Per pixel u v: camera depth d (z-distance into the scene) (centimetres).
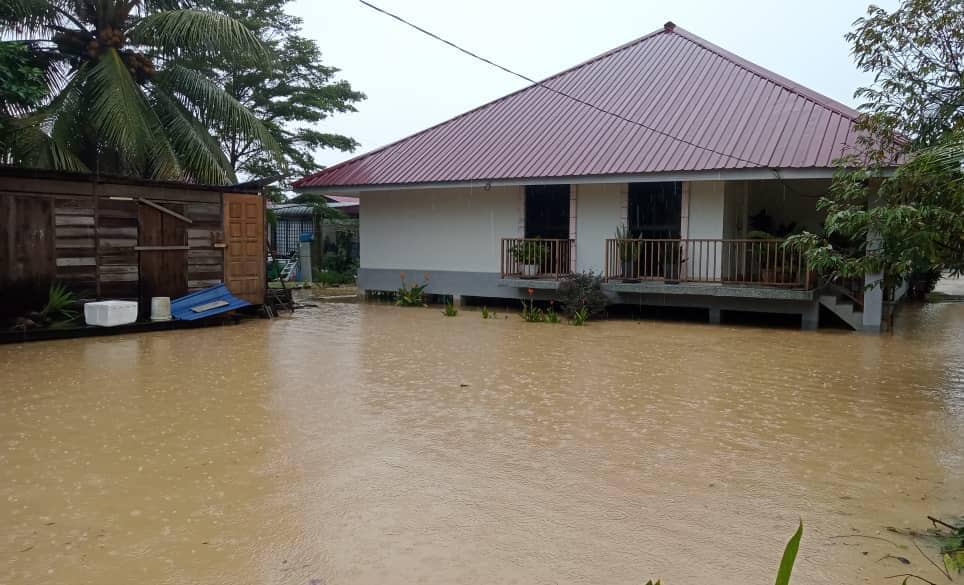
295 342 1074
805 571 345
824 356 970
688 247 1365
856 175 709
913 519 409
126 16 1471
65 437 565
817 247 711
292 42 2073
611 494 446
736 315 1430
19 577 337
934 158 509
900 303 1734
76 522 402
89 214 1157
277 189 2238
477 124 1772
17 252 1074
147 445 545
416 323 1320
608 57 1873
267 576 341
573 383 786
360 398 704
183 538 381
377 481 468
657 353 988
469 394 726
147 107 1427
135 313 1161
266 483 464
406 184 1562
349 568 349
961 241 546
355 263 2580
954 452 538
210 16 1391
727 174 1220
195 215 1309
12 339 1027
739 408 674
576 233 1491
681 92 1590
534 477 477
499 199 1582
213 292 1304
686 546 371
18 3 1288
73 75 1419
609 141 1467
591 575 340
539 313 1356
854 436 580
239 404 676
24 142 1251
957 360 939
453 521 404
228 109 1528
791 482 471
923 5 719
